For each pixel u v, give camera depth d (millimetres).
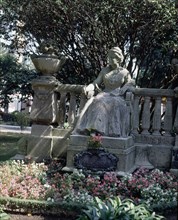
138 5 9727
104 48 10914
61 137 8312
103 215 4762
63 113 8609
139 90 8188
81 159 7328
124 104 7668
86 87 7898
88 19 10219
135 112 8289
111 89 8016
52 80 8383
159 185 6512
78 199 5902
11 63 13258
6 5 11094
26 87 12805
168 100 8102
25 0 10523
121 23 10273
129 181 6551
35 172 7078
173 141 8008
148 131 8234
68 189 6289
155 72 11930
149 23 10172
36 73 12742
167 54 11312
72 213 5633
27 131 20453
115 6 9719
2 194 5988
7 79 12750
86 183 6668
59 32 11180
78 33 11102
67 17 10516
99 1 9695
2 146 13633
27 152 8398
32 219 5555
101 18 10242
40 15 10750
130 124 7816
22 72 12781
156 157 7965
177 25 10211
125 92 7867
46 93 8367
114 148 7293
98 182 6594
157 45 10992
